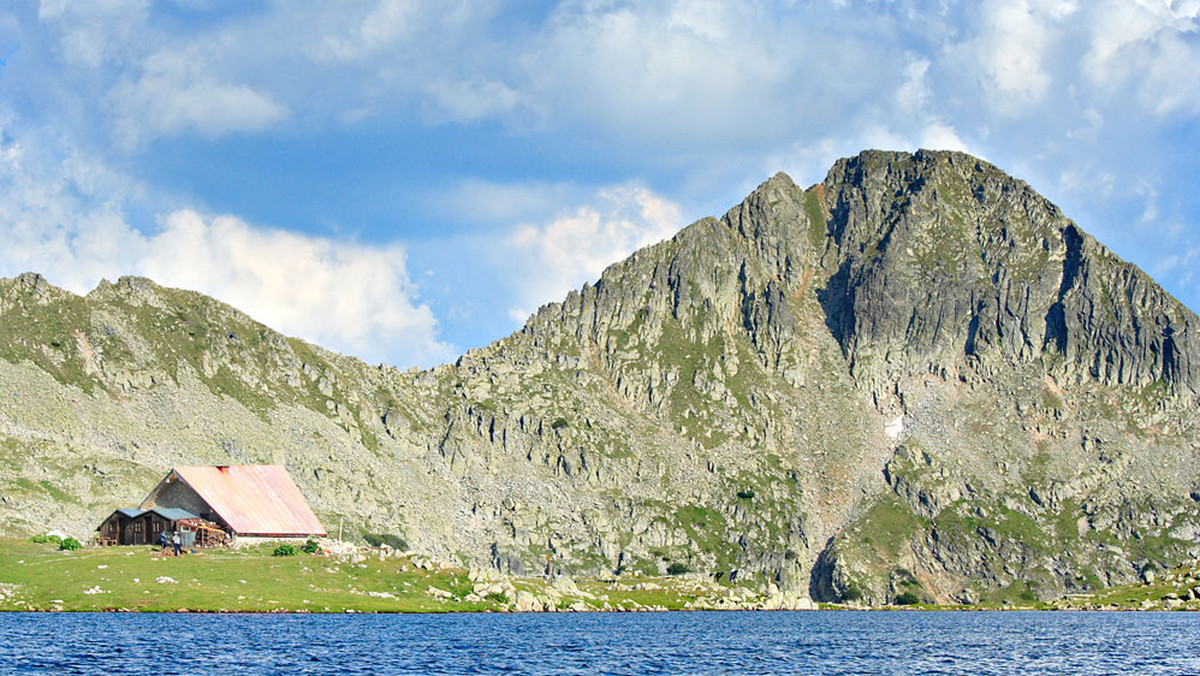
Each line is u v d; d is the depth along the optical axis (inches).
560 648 6225.4
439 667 5152.6
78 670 4571.9
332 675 4773.6
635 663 5679.1
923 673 5595.5
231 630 6131.9
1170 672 5689.0
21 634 5556.1
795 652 6569.9
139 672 4586.6
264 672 4751.5
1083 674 5580.7
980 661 6195.9
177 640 5585.6
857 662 6067.9
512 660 5531.5
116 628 5959.6
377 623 7032.5
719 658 6063.0
